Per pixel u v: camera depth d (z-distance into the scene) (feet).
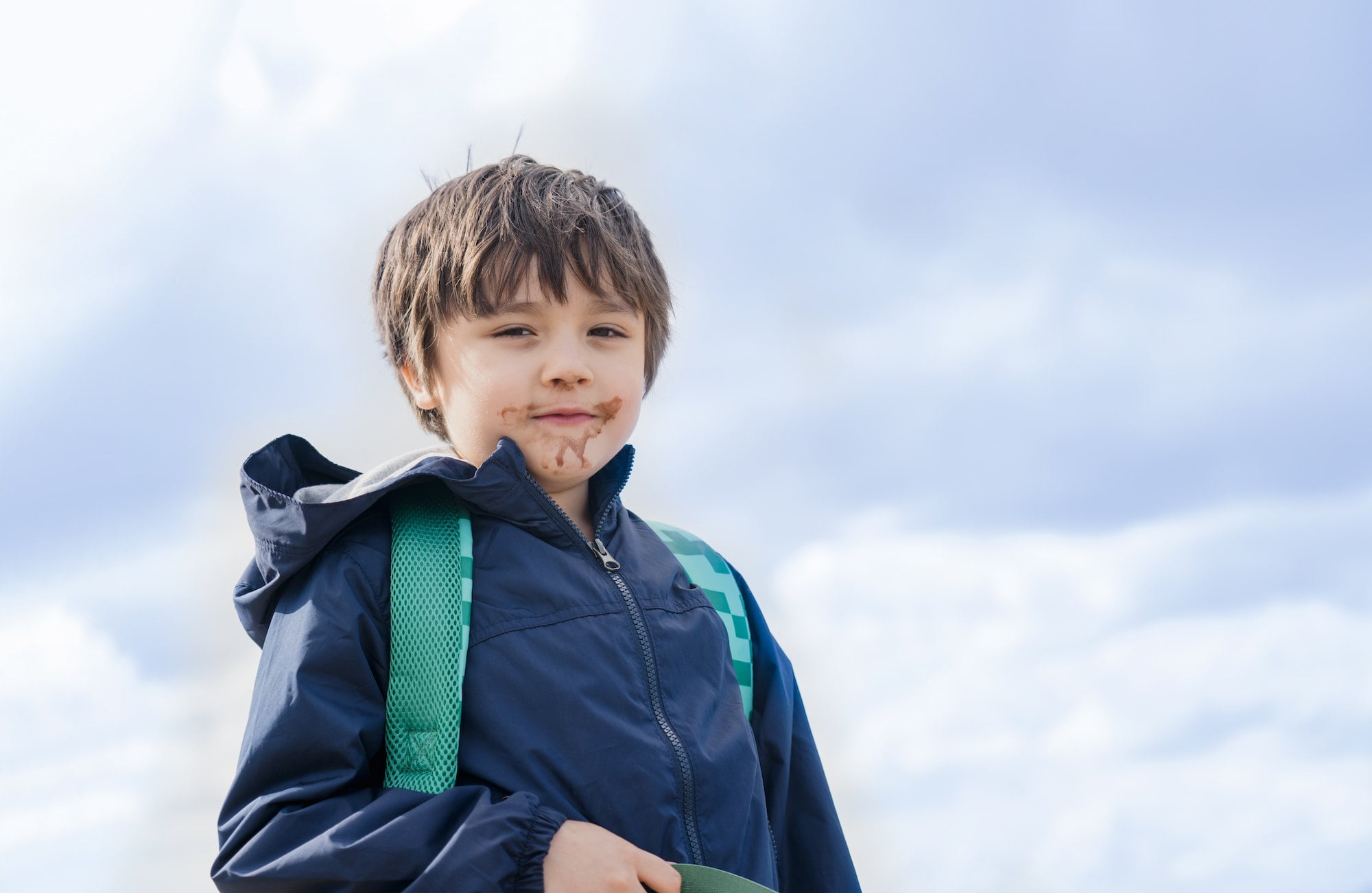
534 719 4.78
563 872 4.33
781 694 5.91
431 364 5.57
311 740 4.53
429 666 4.78
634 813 4.73
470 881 4.23
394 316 5.77
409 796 4.50
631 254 5.67
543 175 5.72
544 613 4.99
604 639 5.01
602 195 5.88
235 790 4.56
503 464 5.08
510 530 5.16
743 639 5.89
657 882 4.40
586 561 5.26
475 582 5.01
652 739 4.89
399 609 4.84
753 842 5.11
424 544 4.99
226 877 4.36
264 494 4.89
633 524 5.83
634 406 5.57
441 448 5.71
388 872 4.26
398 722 4.76
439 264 5.43
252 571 5.25
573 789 4.70
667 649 5.17
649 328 5.91
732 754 5.12
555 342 5.34
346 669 4.68
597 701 4.85
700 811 4.90
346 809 4.46
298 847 4.32
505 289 5.28
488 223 5.39
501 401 5.29
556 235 5.37
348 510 4.75
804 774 5.91
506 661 4.85
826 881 5.72
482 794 4.52
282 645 4.75
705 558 6.08
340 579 4.83
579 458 5.36
